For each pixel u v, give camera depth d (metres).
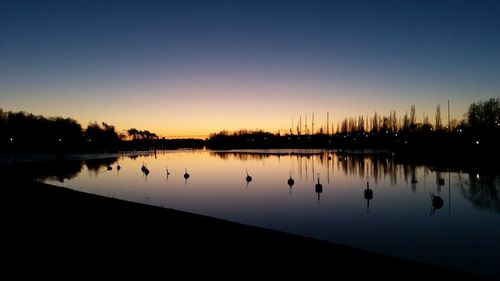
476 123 95.81
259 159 102.62
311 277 12.04
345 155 108.50
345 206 31.47
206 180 52.62
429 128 115.75
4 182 40.19
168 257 13.29
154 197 37.78
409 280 12.32
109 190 43.88
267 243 16.23
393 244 20.25
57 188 34.44
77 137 149.25
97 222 18.81
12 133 115.75
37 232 16.52
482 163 61.66
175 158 117.25
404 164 74.12
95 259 12.87
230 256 13.77
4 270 11.73
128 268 12.03
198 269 12.20
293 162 87.69
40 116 149.00
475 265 16.89
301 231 23.08
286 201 34.16
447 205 31.78
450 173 55.84
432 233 22.44
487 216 27.22
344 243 20.38
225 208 31.00
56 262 12.52
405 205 31.88
